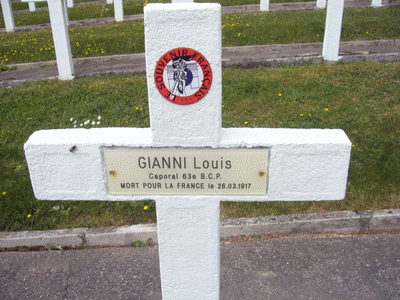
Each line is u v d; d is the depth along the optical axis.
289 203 3.97
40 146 2.12
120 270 3.45
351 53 7.59
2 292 3.26
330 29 7.12
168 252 2.38
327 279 3.27
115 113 5.71
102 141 2.10
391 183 4.07
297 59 7.34
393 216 3.74
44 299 3.19
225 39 8.88
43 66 8.55
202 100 1.96
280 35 8.88
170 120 2.02
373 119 5.21
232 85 6.40
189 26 1.81
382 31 8.82
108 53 8.73
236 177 2.16
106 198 2.26
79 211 3.97
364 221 3.77
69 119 5.61
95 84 6.81
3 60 8.63
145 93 6.27
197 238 2.33
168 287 2.50
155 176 2.18
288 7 12.11
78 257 3.61
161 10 1.78
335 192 2.21
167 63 1.88
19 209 3.99
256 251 3.60
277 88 6.22
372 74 6.60
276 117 5.41
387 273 3.29
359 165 4.36
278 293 3.16
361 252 3.53
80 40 9.30
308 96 5.93
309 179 2.17
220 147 2.08
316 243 3.66
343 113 5.43
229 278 3.33
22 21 12.82
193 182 2.18
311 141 2.06
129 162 2.15
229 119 5.40
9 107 6.11
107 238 3.73
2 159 4.75
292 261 3.47
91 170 2.19
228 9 12.12
